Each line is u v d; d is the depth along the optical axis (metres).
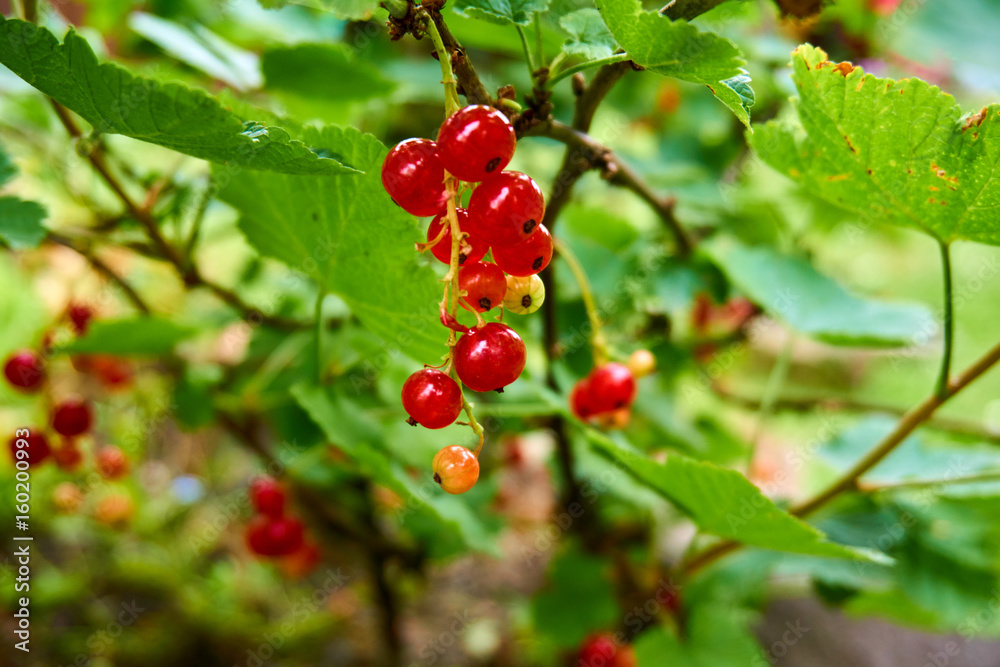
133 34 0.37
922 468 0.30
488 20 0.19
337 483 0.39
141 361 0.37
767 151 0.23
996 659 0.48
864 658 0.47
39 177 0.32
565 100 0.41
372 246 0.21
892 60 0.43
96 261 0.29
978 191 0.21
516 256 0.18
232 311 0.37
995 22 0.40
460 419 0.26
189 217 0.36
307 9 0.39
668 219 0.28
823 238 0.50
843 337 0.30
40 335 0.31
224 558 0.49
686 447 0.33
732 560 0.34
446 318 0.18
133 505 0.46
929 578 0.30
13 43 0.17
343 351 0.27
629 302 0.32
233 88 0.31
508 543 0.53
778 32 0.43
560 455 0.33
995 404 0.63
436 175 0.18
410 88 0.38
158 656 0.41
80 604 0.43
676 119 0.50
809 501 0.25
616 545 0.38
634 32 0.18
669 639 0.31
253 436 0.35
